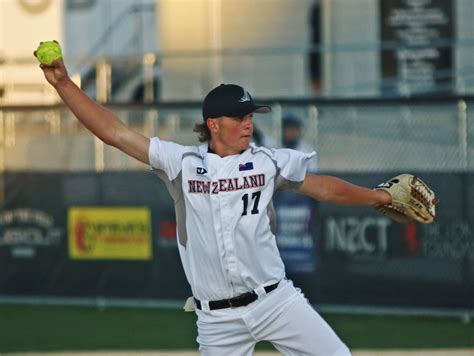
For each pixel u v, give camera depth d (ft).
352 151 161.79
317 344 66.85
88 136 154.61
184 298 145.79
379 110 153.07
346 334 124.67
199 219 65.67
